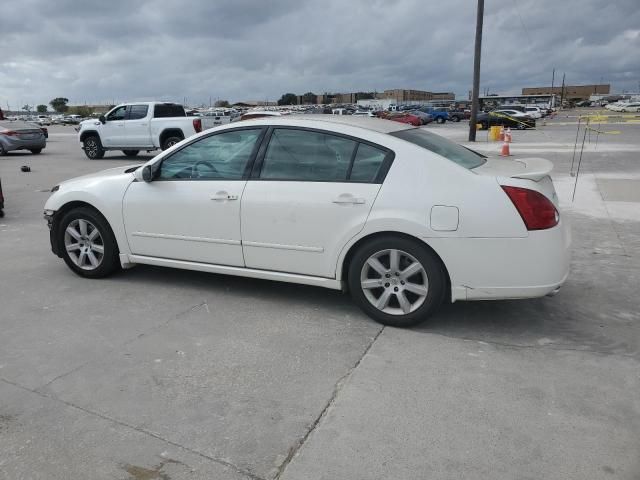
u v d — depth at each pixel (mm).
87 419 3068
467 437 2873
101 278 5484
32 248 6742
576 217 8094
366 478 2578
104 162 18000
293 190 4395
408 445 2811
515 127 36906
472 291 3992
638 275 5457
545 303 4738
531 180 3938
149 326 4324
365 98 147875
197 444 2840
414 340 4035
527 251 3855
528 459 2701
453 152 4469
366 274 4277
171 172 4988
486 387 3365
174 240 4969
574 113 74250
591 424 2980
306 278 4484
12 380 3504
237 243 4676
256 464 2684
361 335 4125
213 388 3383
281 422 3021
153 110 18156
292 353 3840
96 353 3867
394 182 4086
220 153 4781
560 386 3375
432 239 3959
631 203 9016
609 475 2590
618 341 4004
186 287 5215
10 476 2613
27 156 20562
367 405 3178
